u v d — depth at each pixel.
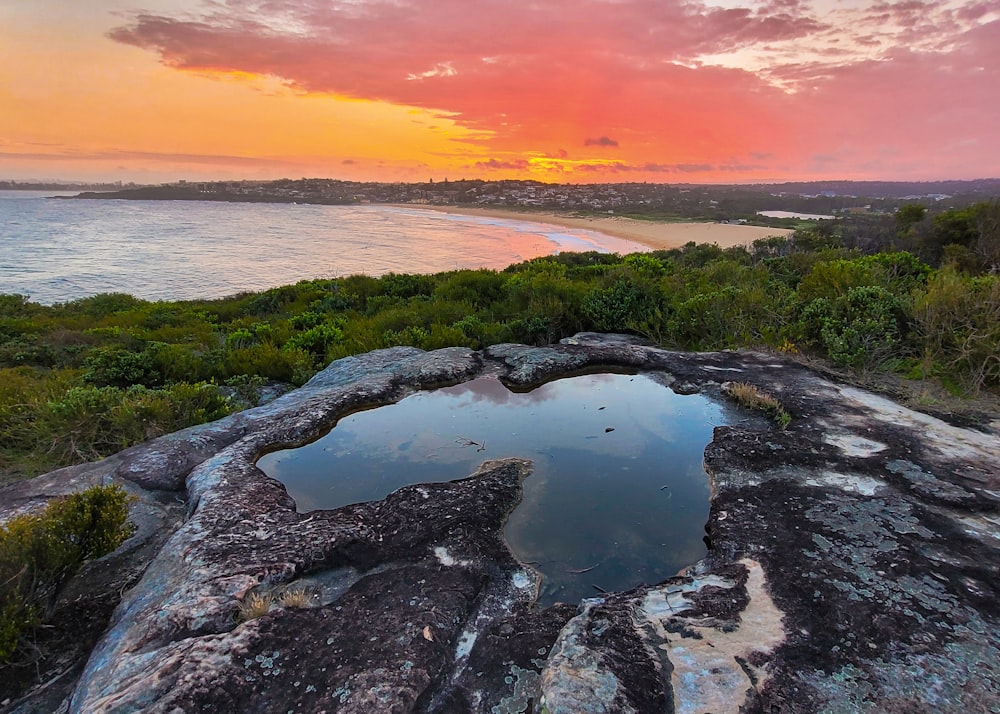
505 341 10.65
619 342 9.66
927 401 5.99
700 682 2.49
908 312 7.87
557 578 3.68
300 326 15.37
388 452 5.73
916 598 2.93
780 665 2.55
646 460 5.33
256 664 2.72
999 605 2.86
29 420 7.14
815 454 4.71
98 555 3.87
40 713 2.87
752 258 25.98
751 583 3.17
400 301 18.09
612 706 2.36
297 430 5.91
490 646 2.94
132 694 2.56
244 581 3.38
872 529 3.59
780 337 8.70
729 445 5.06
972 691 2.37
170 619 3.15
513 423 6.37
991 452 4.62
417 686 2.58
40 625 3.38
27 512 4.41
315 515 4.16
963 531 3.53
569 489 4.85
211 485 4.69
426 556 3.68
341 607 3.16
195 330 16.47
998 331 6.61
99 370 9.78
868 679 2.45
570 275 18.91
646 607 3.04
